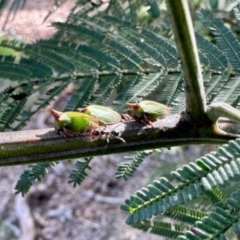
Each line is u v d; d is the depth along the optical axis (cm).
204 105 7
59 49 11
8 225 39
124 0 14
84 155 6
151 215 5
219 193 7
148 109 7
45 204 40
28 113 11
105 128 6
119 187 41
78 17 12
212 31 10
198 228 5
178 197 5
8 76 11
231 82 10
